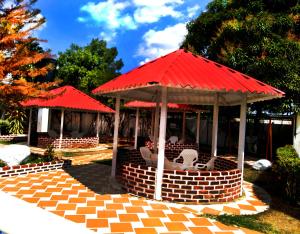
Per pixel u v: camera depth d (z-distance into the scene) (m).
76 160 14.15
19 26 11.12
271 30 15.09
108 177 9.87
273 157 17.41
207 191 7.56
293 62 13.72
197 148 18.86
